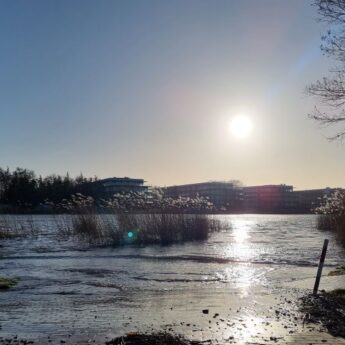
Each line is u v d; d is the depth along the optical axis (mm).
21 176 86375
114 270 17516
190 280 15234
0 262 20000
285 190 150375
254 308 10648
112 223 29406
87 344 7805
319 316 9805
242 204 150125
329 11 11875
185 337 8211
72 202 34688
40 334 8438
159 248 25938
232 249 25359
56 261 20344
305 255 22625
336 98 12523
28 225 40031
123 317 9820
